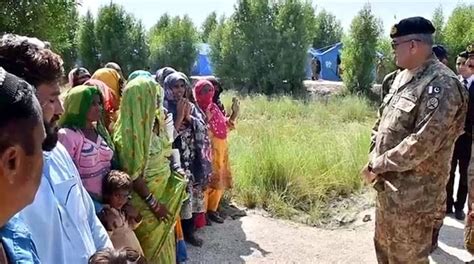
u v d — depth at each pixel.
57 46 11.28
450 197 5.68
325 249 5.00
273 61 24.08
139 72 3.59
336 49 32.38
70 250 1.78
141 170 3.29
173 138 3.99
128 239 3.08
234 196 6.27
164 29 30.59
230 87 24.94
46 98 1.75
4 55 1.68
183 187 3.62
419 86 3.29
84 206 1.94
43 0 10.65
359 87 22.36
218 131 5.34
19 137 1.00
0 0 10.23
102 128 3.18
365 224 5.68
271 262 4.68
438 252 4.76
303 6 23.89
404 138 3.34
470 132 5.30
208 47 26.44
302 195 6.32
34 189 1.05
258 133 9.42
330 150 7.38
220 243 5.00
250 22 24.36
